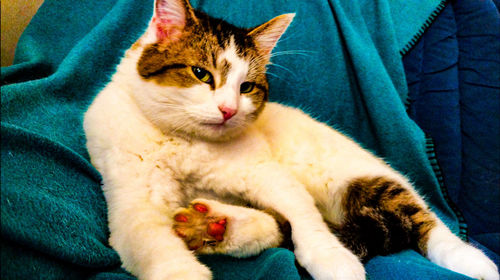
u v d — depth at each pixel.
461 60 0.52
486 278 0.37
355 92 0.52
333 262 0.34
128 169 0.36
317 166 0.43
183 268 0.32
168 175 0.38
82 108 0.42
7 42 0.44
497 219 0.50
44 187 0.33
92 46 0.43
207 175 0.39
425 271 0.35
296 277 0.32
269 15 0.51
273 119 0.45
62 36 0.45
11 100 0.35
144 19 0.48
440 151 0.52
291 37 0.51
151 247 0.33
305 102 0.51
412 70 0.52
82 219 0.34
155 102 0.37
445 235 0.40
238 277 0.34
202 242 0.36
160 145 0.38
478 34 0.52
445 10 0.53
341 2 0.53
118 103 0.38
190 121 0.38
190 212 0.36
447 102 0.52
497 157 0.50
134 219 0.35
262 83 0.42
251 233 0.36
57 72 0.41
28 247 0.30
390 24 0.51
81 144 0.39
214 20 0.41
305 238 0.36
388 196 0.42
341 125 0.51
